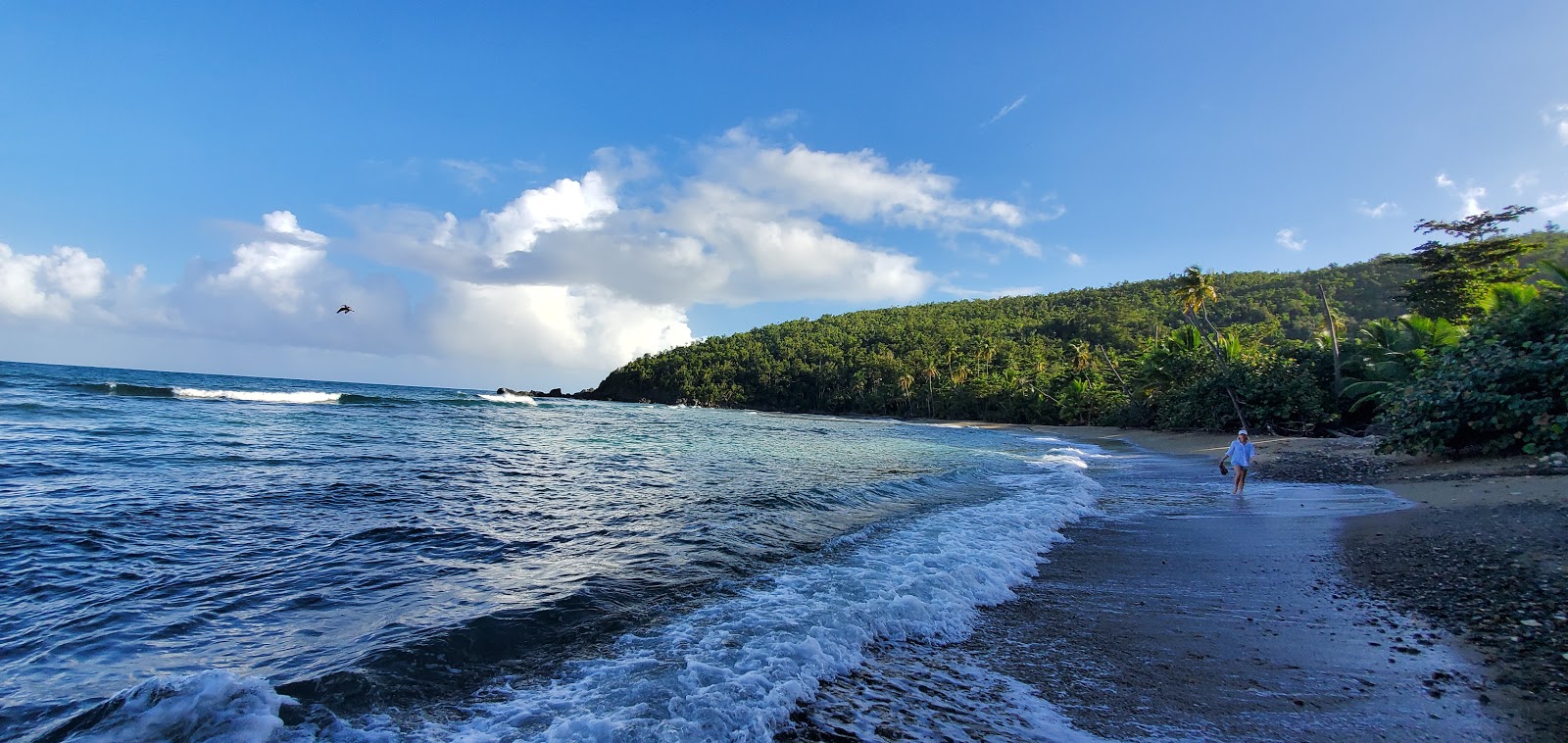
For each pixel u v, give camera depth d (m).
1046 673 4.27
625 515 9.46
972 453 24.73
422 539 7.63
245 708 3.43
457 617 5.02
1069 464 19.69
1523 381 12.20
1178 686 4.06
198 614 5.09
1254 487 13.59
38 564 6.12
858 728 3.52
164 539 7.18
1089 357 69.56
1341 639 4.71
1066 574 6.73
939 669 4.34
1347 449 19.75
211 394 37.69
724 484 13.01
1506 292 19.83
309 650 4.38
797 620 5.08
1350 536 7.88
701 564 6.81
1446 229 36.06
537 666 4.25
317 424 23.27
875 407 104.88
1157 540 8.37
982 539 8.16
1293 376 31.31
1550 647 4.23
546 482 12.56
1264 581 6.29
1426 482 11.52
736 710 3.64
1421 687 3.88
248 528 7.81
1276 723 3.56
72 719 3.35
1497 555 6.29
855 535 8.37
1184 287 43.22
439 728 3.44
